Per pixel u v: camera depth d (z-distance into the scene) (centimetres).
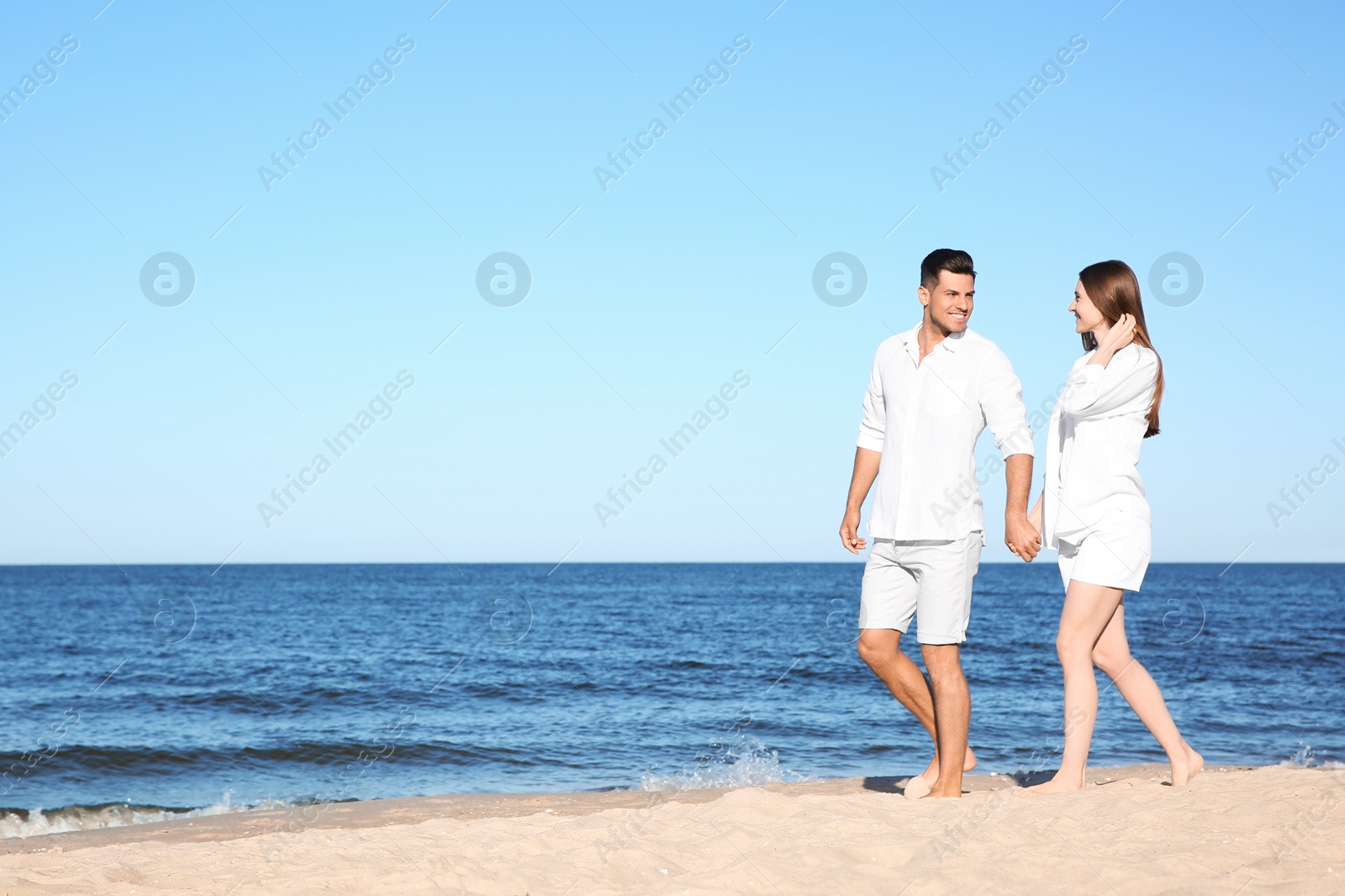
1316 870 247
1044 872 249
